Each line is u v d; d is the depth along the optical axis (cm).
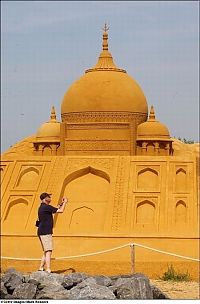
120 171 2614
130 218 2448
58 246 2373
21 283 1536
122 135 2859
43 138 3022
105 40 3102
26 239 2411
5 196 2595
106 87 2919
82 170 2652
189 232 2375
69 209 2531
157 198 2512
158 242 2348
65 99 2994
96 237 2378
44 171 2661
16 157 2739
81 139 2867
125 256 2331
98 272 2303
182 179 2584
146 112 3006
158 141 2891
